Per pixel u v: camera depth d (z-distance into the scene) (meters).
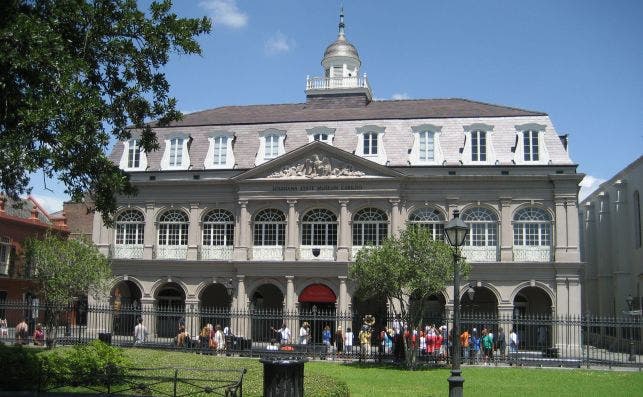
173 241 46.91
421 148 44.97
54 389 18.02
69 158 17.25
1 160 16.05
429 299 46.12
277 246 45.00
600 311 52.59
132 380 18.33
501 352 37.19
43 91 16.78
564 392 22.91
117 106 20.50
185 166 47.31
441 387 23.64
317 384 18.94
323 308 45.88
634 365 31.94
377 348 38.44
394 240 32.03
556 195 42.44
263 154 46.56
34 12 17.80
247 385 19.34
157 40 19.41
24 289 52.09
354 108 50.28
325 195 44.16
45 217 59.66
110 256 46.75
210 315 34.78
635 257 46.81
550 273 41.94
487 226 43.41
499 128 44.84
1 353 18.52
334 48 58.53
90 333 44.19
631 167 47.44
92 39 18.95
